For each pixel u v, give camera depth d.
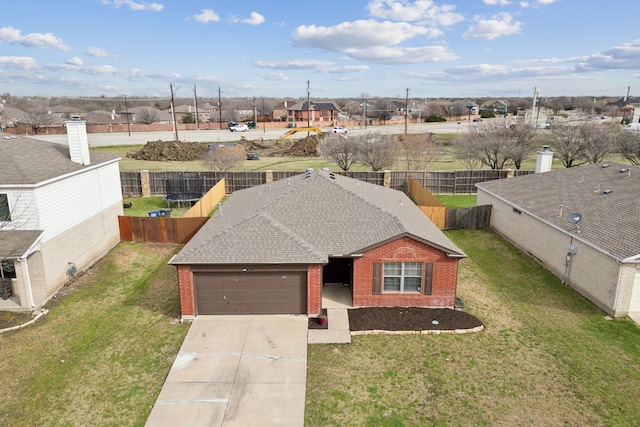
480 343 13.91
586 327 14.85
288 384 11.88
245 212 18.80
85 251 20.23
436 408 10.98
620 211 17.83
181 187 34.94
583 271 17.22
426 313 15.88
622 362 12.81
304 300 15.60
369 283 16.23
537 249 20.94
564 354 13.24
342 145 41.00
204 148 55.69
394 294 16.33
